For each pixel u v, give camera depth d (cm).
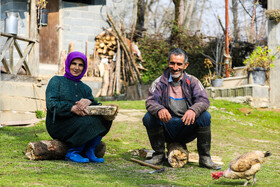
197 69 1775
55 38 1485
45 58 1486
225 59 1405
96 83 1447
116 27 1585
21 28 1333
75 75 396
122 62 1571
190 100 385
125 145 561
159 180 294
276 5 1191
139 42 1795
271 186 288
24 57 807
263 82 1184
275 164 445
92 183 261
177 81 389
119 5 1684
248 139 715
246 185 288
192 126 380
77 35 1508
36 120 765
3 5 1352
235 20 2423
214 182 302
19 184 241
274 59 1157
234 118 984
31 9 948
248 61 1266
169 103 387
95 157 393
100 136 394
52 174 290
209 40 1833
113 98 1361
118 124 769
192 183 294
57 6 1488
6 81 750
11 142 491
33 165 329
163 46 1792
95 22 1543
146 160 395
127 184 268
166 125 384
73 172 308
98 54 1529
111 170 340
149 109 376
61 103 369
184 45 1823
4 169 303
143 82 1655
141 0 2052
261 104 1169
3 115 737
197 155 455
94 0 1542
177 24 1941
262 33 2236
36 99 809
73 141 372
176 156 379
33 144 367
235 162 285
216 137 703
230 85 1308
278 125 931
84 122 372
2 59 751
